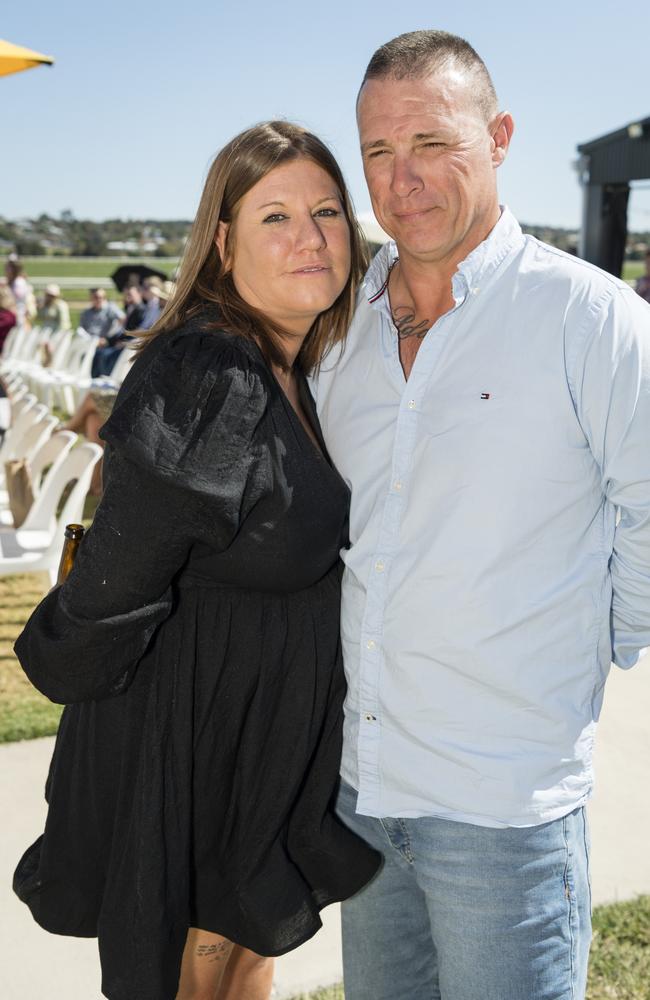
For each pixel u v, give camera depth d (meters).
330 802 1.73
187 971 1.76
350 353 1.68
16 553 4.57
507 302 1.47
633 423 1.38
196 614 1.53
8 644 4.62
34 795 3.19
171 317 1.55
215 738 1.56
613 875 2.73
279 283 1.54
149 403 1.37
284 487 1.48
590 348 1.39
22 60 6.16
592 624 1.49
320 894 1.71
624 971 2.31
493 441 1.43
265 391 1.46
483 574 1.43
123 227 104.75
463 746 1.47
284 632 1.57
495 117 1.55
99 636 1.38
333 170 1.62
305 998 2.28
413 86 1.48
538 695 1.45
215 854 1.62
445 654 1.46
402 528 1.51
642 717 3.75
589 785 1.52
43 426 5.66
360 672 1.57
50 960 2.45
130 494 1.35
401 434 1.53
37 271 71.12
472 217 1.51
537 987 1.48
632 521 1.44
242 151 1.54
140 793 1.51
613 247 12.95
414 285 1.61
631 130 11.40
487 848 1.46
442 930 1.54
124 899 1.52
